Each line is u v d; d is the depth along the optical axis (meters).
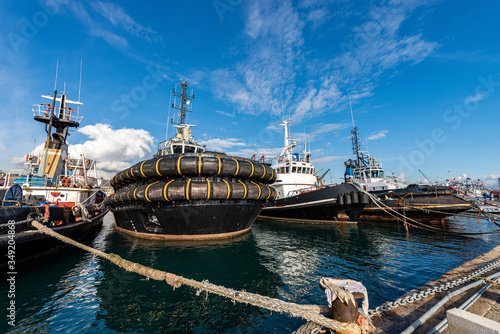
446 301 3.66
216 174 11.23
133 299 5.50
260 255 9.29
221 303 5.30
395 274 7.09
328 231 15.47
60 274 7.12
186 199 10.45
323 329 2.83
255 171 12.26
